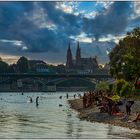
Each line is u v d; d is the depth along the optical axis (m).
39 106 111.94
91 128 46.31
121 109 60.56
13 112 82.25
